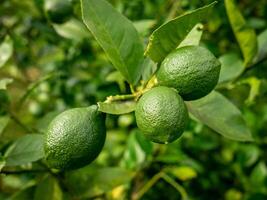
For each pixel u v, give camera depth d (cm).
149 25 50
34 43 70
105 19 34
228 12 42
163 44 32
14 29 65
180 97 29
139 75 34
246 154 64
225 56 49
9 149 39
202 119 37
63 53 67
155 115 28
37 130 44
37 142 38
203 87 30
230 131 37
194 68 30
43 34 65
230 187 67
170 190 65
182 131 29
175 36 31
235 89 52
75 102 65
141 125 29
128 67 34
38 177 46
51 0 47
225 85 49
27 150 38
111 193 56
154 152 57
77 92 66
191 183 67
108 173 47
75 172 46
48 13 48
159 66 33
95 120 31
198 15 30
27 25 66
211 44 60
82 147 30
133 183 58
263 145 66
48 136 30
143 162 56
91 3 33
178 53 30
